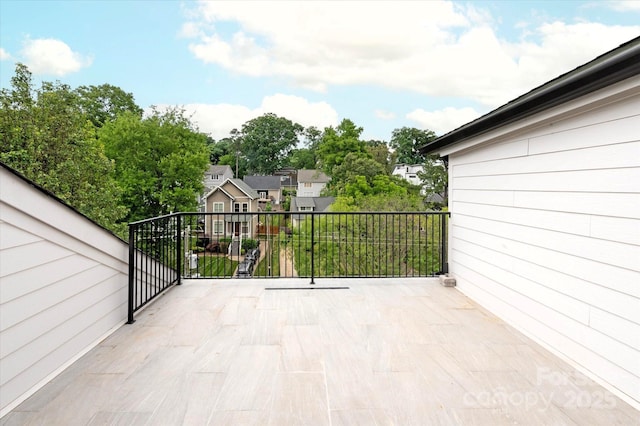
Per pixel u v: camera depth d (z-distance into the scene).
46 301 2.23
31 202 2.06
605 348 2.23
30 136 12.73
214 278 4.91
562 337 2.62
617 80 1.91
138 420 1.84
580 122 2.46
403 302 3.91
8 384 1.92
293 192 44.38
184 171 19.22
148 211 19.42
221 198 27.17
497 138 3.46
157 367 2.42
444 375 2.33
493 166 3.60
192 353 2.64
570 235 2.55
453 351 2.69
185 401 2.02
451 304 3.85
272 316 3.46
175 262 5.05
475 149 3.99
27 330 2.06
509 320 3.30
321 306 3.77
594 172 2.34
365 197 19.00
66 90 14.68
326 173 27.16
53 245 2.30
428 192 26.19
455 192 4.54
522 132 3.12
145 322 3.28
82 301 2.64
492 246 3.62
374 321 3.33
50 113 13.75
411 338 2.94
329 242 10.46
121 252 3.23
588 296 2.38
